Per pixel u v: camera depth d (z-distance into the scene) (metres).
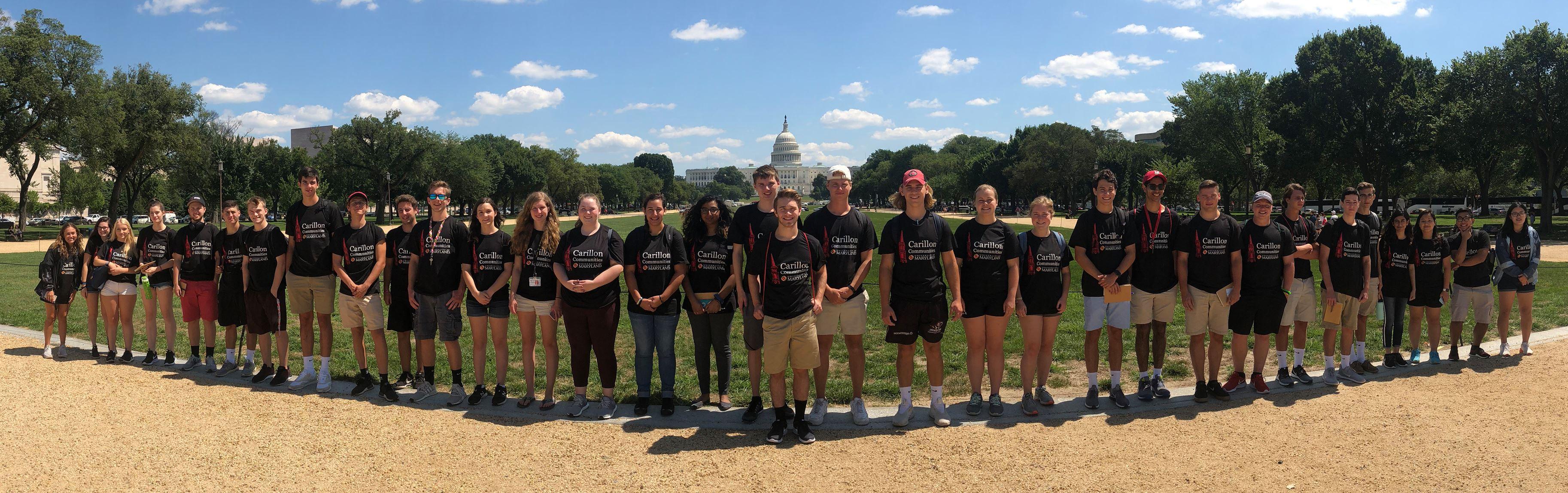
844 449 5.86
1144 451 5.71
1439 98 42.06
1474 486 4.99
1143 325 7.18
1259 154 54.81
